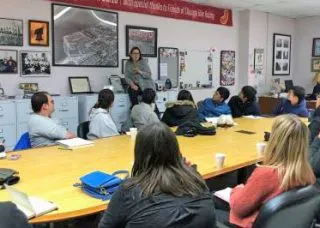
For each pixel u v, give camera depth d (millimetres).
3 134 4938
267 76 9195
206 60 8062
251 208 1822
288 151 1756
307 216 1688
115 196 1412
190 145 3152
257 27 8742
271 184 1768
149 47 7012
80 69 6137
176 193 1348
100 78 6398
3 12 5250
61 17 5812
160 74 7227
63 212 1688
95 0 6109
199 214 1334
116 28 6504
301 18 9641
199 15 7723
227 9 8320
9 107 4961
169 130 1449
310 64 9555
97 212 1783
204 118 4586
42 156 2711
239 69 8766
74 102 5676
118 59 6598
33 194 1912
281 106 5371
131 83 6199
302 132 1759
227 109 5125
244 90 5395
